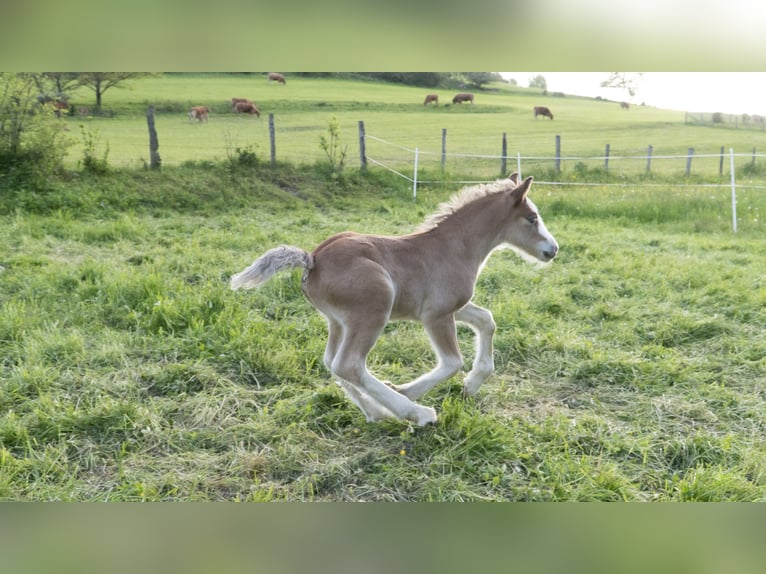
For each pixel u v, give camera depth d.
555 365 5.29
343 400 4.54
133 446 3.95
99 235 8.70
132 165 13.18
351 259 4.10
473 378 4.69
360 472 3.79
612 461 3.95
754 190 14.73
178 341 5.23
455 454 3.94
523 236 4.90
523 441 4.15
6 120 11.32
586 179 16.91
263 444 4.03
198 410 4.32
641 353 5.52
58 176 11.38
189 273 7.07
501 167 16.77
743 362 5.38
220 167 13.20
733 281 7.48
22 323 5.36
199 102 22.39
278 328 5.60
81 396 4.42
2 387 4.44
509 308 6.27
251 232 9.32
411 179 14.31
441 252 4.48
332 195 12.95
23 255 7.44
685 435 4.33
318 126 20.94
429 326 4.44
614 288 7.25
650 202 12.88
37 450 3.83
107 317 5.70
